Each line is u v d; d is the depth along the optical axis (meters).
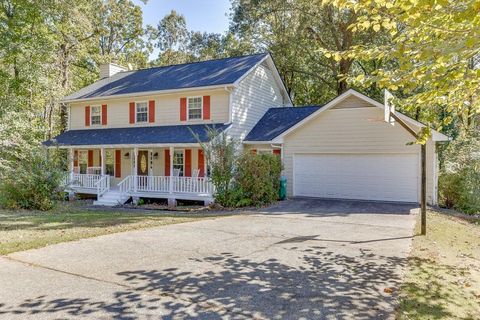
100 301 4.63
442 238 8.99
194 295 4.88
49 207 14.20
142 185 18.17
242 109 18.91
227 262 6.43
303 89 31.16
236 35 28.81
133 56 39.75
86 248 7.31
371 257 6.89
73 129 22.91
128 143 18.08
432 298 4.94
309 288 5.20
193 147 18.08
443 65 4.53
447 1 3.80
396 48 4.94
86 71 32.66
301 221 11.01
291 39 25.45
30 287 5.10
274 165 15.96
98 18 32.88
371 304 4.65
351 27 5.21
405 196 15.27
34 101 25.31
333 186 16.66
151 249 7.29
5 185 13.91
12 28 22.55
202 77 19.53
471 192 14.12
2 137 13.15
